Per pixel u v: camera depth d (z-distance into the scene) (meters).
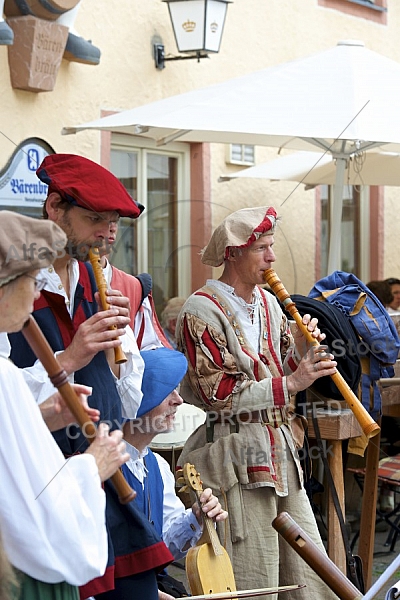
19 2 6.27
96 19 7.20
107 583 2.96
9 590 2.27
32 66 6.34
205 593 3.48
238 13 8.64
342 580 2.99
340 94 5.52
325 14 9.80
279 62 9.16
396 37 11.05
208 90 6.03
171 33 7.88
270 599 4.04
